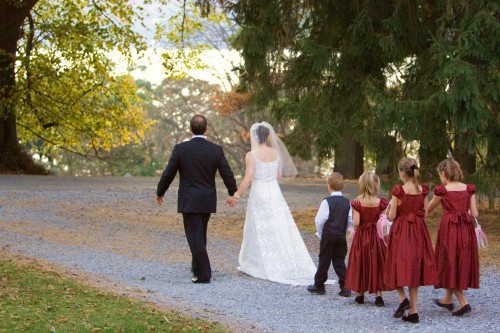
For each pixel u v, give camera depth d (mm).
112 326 6598
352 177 30094
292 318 7516
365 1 13984
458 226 7625
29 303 7426
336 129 14836
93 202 18469
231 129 54500
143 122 37281
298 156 15828
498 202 18875
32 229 13875
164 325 6785
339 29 15031
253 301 8312
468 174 14141
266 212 9922
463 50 12359
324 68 14391
